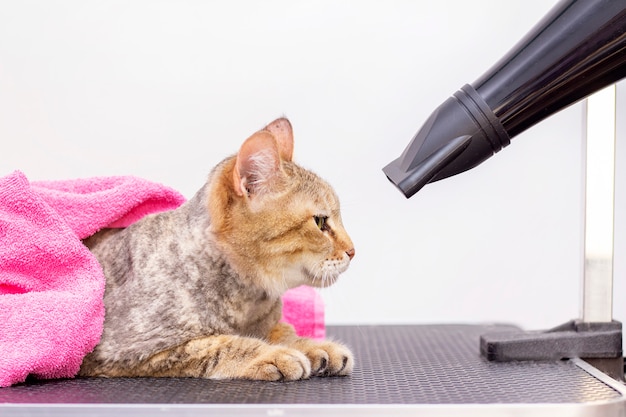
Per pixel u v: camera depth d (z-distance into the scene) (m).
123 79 2.20
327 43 2.19
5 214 1.29
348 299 2.27
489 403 0.98
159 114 2.21
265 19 2.19
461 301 2.30
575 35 1.13
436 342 1.66
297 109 2.20
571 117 2.25
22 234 1.28
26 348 1.17
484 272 2.30
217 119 2.21
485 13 2.18
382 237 2.26
